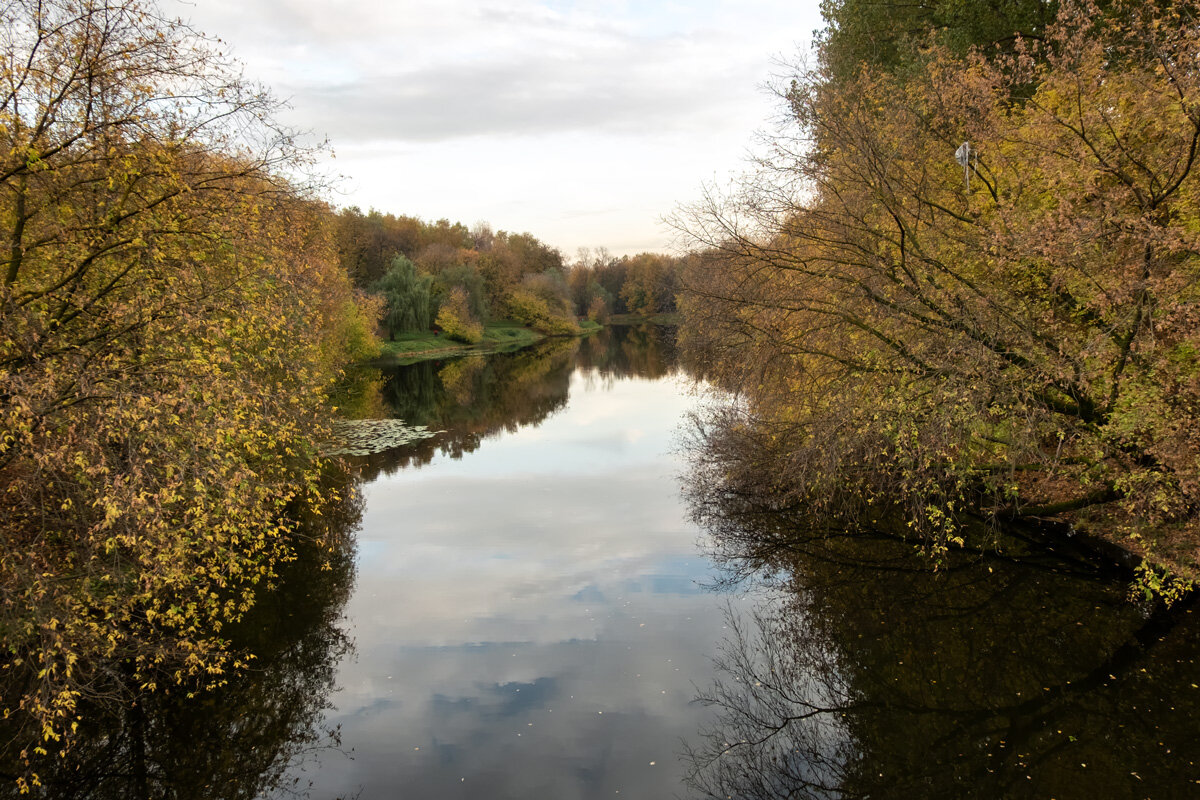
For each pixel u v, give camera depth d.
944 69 10.45
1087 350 8.27
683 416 26.36
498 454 21.58
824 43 22.42
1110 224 8.23
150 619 7.43
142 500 5.79
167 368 6.77
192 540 7.20
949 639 9.30
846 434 10.71
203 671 8.71
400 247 76.12
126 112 7.18
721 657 9.08
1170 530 9.89
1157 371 8.40
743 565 12.01
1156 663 8.24
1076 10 8.92
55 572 6.94
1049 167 8.88
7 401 6.18
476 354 60.72
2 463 6.60
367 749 7.31
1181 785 6.36
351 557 12.73
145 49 7.23
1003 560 11.29
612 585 11.37
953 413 9.32
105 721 7.80
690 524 14.23
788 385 12.64
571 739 7.44
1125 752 6.90
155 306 6.88
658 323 99.06
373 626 10.04
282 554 12.44
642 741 7.42
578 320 100.69
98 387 6.25
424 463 20.50
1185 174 8.10
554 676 8.65
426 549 13.12
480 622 10.14
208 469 6.51
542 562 12.38
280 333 9.77
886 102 11.44
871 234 10.52
